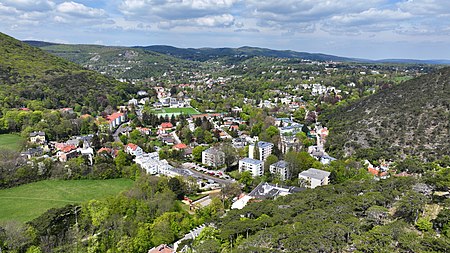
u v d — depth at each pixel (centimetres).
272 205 12388
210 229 11306
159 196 15050
